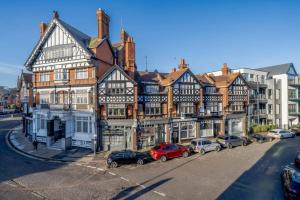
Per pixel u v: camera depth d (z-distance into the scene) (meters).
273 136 37.28
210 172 19.98
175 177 18.72
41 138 32.31
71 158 25.08
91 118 28.67
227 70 43.06
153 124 30.48
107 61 32.31
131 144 29.05
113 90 28.75
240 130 39.34
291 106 47.69
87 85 29.11
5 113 80.12
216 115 36.22
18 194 15.39
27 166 22.12
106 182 17.64
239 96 38.88
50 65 31.33
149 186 16.75
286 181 15.11
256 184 17.11
